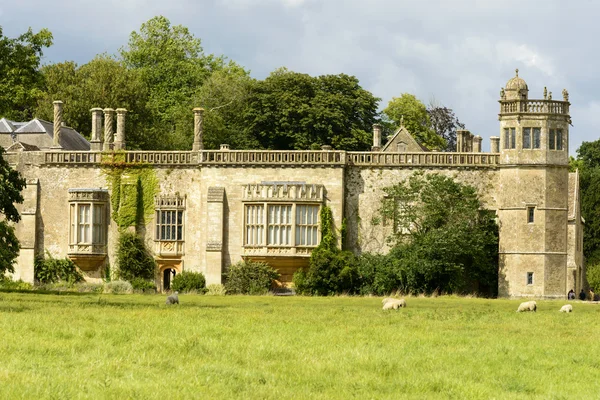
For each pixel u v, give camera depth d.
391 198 67.06
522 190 64.81
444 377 22.91
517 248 64.75
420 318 36.97
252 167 68.31
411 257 63.88
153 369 22.89
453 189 65.44
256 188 67.50
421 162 67.19
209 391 20.58
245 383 21.56
